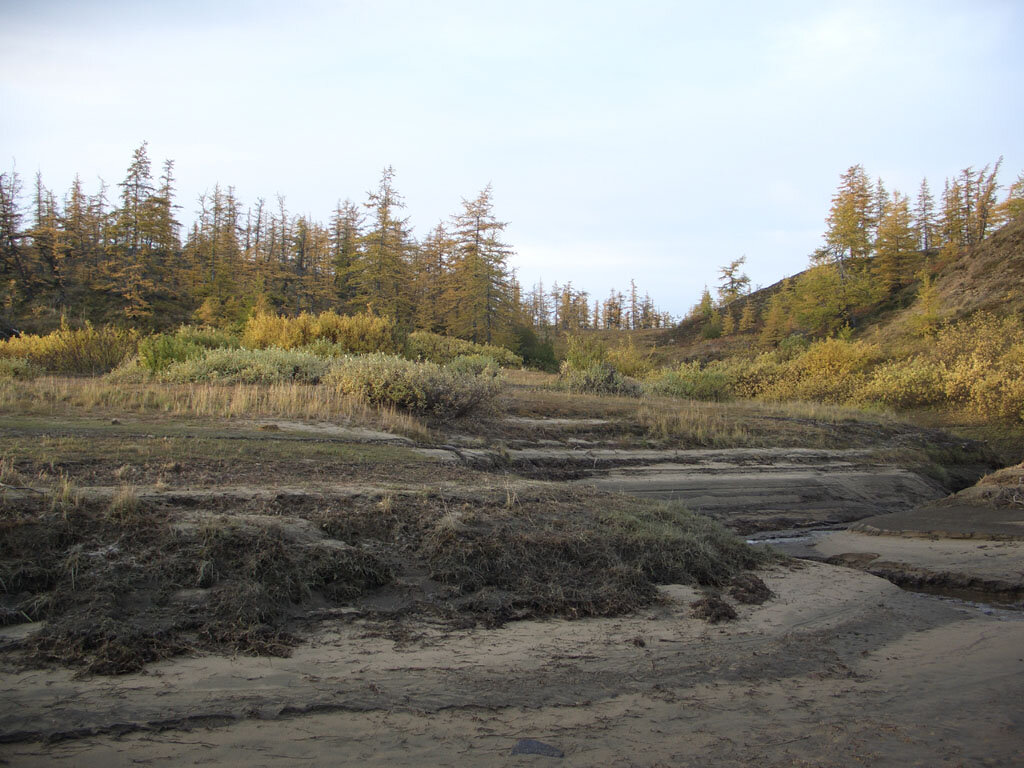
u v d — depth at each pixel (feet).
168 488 21.56
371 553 19.94
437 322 187.32
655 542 23.84
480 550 20.95
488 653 16.47
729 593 22.35
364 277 184.14
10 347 70.08
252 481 23.77
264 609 16.70
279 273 199.52
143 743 11.39
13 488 19.35
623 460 42.78
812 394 99.81
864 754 12.14
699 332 278.26
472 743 12.12
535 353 164.86
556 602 19.75
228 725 12.21
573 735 12.62
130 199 179.42
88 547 17.34
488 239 168.66
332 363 56.08
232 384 48.91
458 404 44.98
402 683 14.48
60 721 11.82
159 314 170.50
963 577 26.14
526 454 40.83
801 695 14.97
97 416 34.24
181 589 16.87
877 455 53.98
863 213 213.05
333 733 12.18
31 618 15.19
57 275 168.76
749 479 42.60
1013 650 18.25
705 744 12.42
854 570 27.50
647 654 17.12
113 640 14.65
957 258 204.54
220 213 241.96
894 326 170.60
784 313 230.07
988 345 107.24
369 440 35.14
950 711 14.20
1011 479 39.96
